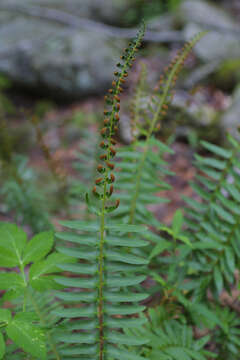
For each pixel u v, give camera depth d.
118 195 2.10
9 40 8.40
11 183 2.88
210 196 2.05
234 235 1.98
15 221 2.91
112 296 1.32
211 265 2.00
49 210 3.19
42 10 7.93
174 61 1.95
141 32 1.18
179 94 6.11
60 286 1.35
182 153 5.32
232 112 5.52
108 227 1.29
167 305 2.00
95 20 9.66
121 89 1.12
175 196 4.38
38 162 5.79
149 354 1.58
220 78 6.74
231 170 2.00
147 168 2.10
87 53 8.04
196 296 1.93
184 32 7.91
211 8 9.00
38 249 1.41
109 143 1.13
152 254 1.78
